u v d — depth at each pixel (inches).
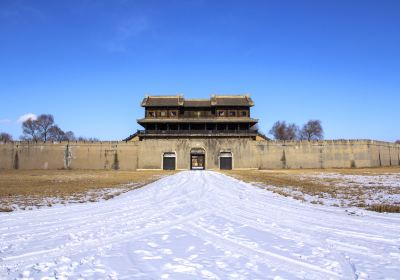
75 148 3348.9
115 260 356.2
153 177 2096.5
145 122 3459.6
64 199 952.3
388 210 704.4
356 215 643.5
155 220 597.0
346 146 3324.3
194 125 3575.3
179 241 438.6
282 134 5561.0
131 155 3344.0
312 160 3312.0
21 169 3321.9
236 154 3348.9
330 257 361.4
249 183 1521.9
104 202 881.5
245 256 368.2
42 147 3346.5
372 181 1558.8
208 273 313.7
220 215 650.8
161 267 332.5
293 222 570.9
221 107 3582.7
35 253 382.9
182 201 885.8
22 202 875.4
